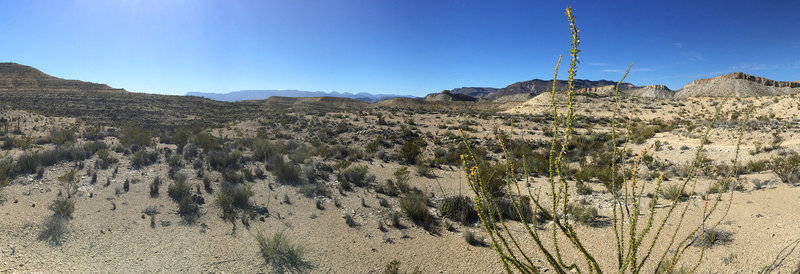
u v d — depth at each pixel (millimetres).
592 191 11875
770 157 14797
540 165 15711
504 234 8344
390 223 9320
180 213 9180
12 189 9930
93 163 13742
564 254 7023
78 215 8461
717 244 6477
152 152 16266
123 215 8727
